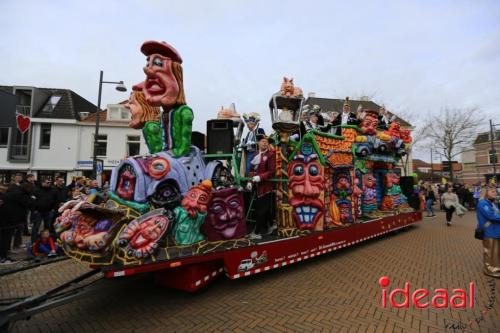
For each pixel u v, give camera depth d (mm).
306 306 3729
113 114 20719
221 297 4031
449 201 11570
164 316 3469
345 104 7688
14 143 20156
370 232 7309
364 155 7527
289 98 5398
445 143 25672
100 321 3357
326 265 5648
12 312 2623
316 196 5520
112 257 3051
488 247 5090
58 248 6527
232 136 4898
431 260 6059
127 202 3539
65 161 19688
